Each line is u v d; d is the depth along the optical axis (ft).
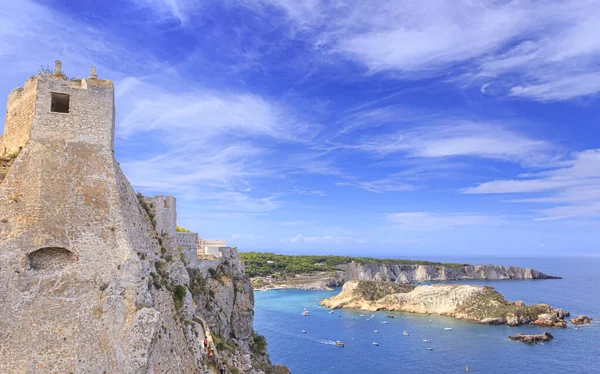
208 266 198.49
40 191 84.94
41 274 80.74
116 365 76.43
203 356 116.88
